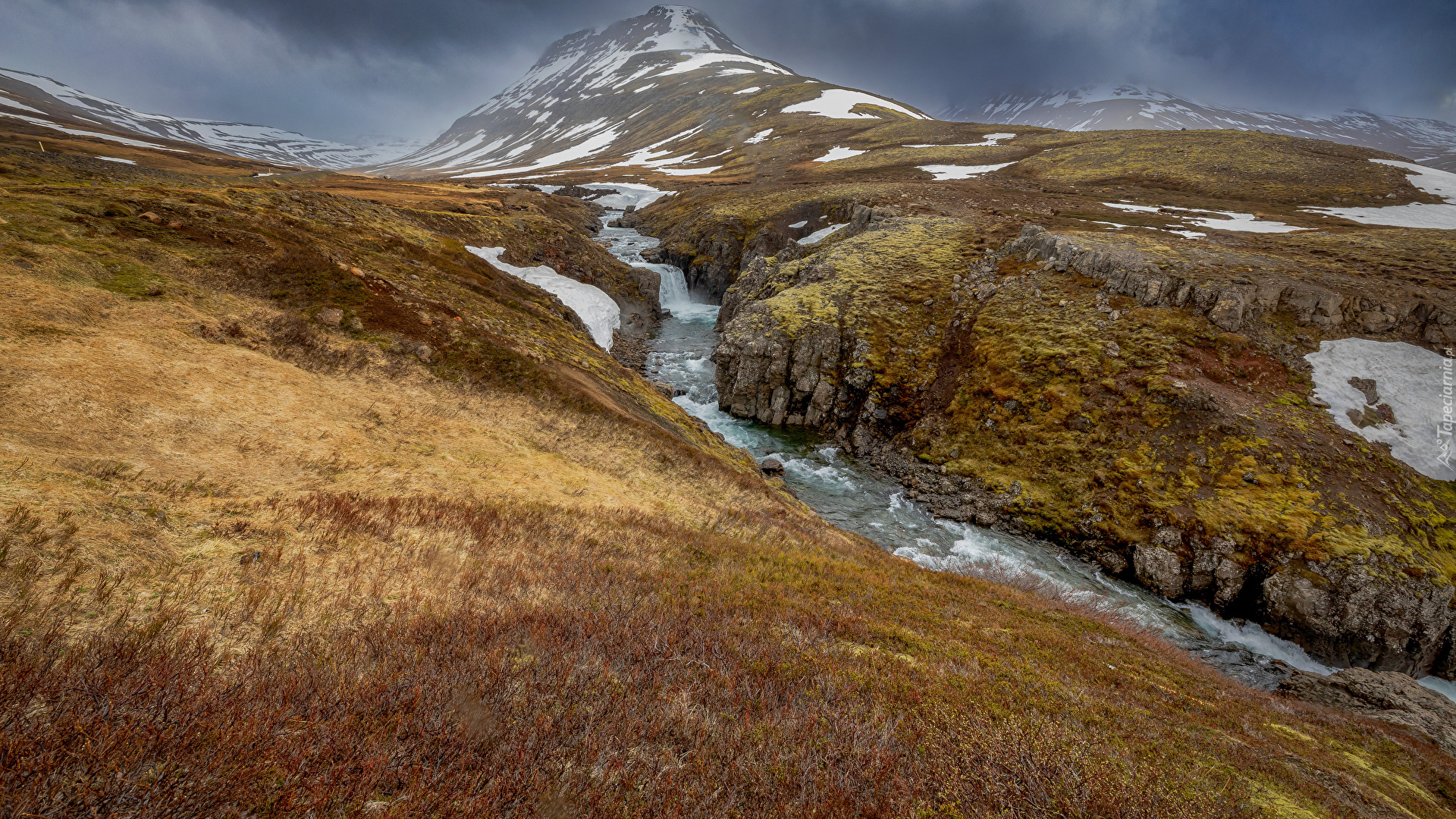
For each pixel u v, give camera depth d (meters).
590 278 70.44
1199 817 6.84
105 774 4.63
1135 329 40.41
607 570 15.14
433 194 103.94
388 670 7.54
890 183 100.44
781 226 87.69
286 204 44.94
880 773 6.89
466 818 5.14
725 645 10.66
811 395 47.25
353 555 12.59
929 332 48.19
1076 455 34.72
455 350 31.06
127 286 24.08
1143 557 29.09
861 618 14.51
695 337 69.25
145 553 9.91
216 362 22.31
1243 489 29.72
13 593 7.36
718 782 6.44
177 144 162.25
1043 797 6.66
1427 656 24.52
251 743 5.40
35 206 26.20
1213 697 15.08
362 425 22.73
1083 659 15.12
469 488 20.55
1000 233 61.88
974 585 22.73
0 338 17.34
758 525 25.12
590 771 6.23
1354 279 42.66
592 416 30.78
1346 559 25.67
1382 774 11.83
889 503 36.03
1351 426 32.56
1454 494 29.12
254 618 8.77
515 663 8.56
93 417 15.68
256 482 15.84
